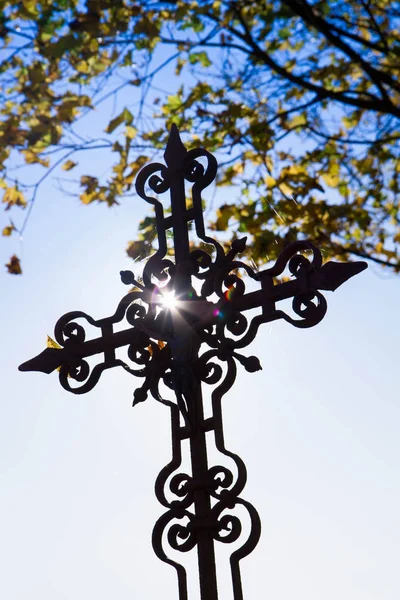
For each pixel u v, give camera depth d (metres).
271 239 5.11
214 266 2.46
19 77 5.69
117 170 5.71
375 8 6.52
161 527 2.30
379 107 6.07
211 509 2.28
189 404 2.37
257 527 2.22
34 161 5.74
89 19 5.52
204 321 2.42
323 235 5.96
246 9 6.29
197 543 2.28
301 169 6.19
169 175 2.64
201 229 2.54
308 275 2.32
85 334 2.66
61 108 5.61
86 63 5.66
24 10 5.46
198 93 5.93
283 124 6.39
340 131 6.60
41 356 2.66
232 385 2.36
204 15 6.03
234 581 2.19
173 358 2.45
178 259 2.55
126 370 2.57
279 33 6.37
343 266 2.28
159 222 2.62
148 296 2.53
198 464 2.34
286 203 5.80
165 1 5.83
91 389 2.62
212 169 2.58
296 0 5.98
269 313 2.35
